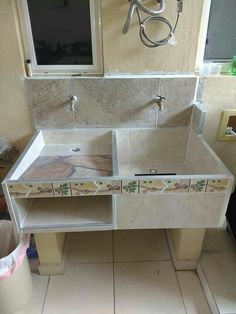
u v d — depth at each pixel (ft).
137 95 4.83
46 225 3.84
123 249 5.77
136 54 4.56
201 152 4.64
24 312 4.58
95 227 3.88
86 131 5.17
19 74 4.66
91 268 5.35
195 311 4.56
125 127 5.18
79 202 4.29
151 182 3.55
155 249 5.77
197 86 4.89
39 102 4.84
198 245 4.93
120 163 5.52
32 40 4.65
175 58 4.61
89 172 4.43
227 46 5.06
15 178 3.75
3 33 4.32
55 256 5.01
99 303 4.71
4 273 3.96
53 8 4.41
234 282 4.74
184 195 3.70
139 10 4.14
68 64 4.92
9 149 5.16
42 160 4.80
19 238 4.34
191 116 5.08
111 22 4.29
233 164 5.94
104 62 4.62
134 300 4.75
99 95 4.80
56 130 5.15
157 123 5.16
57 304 4.70
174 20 4.28
